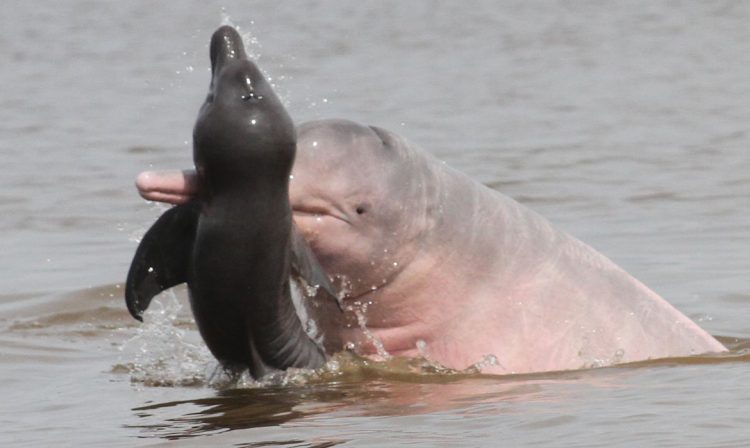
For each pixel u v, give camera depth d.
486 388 31.86
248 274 29.42
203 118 28.73
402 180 32.72
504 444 26.64
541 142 86.56
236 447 26.91
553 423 28.08
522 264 34.34
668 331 35.28
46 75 125.56
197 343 40.81
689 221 60.66
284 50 140.88
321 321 34.09
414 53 139.50
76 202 68.44
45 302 47.25
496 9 177.75
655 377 32.41
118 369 36.81
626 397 30.38
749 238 56.38
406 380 32.88
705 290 47.12
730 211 62.78
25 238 60.16
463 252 33.59
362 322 33.78
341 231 32.16
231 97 28.66
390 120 96.69
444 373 33.53
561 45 143.12
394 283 33.06
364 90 113.19
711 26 153.00
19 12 178.12
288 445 26.88
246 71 28.92
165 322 44.12
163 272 29.86
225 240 28.97
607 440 26.67
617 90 111.81
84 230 61.62
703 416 28.22
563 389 31.45
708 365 33.72
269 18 170.50
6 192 71.62
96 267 53.22
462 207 33.84
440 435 27.39
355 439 27.20
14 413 31.56
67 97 111.69
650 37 146.75
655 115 97.62
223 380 33.50
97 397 32.97
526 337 33.84
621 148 83.44
